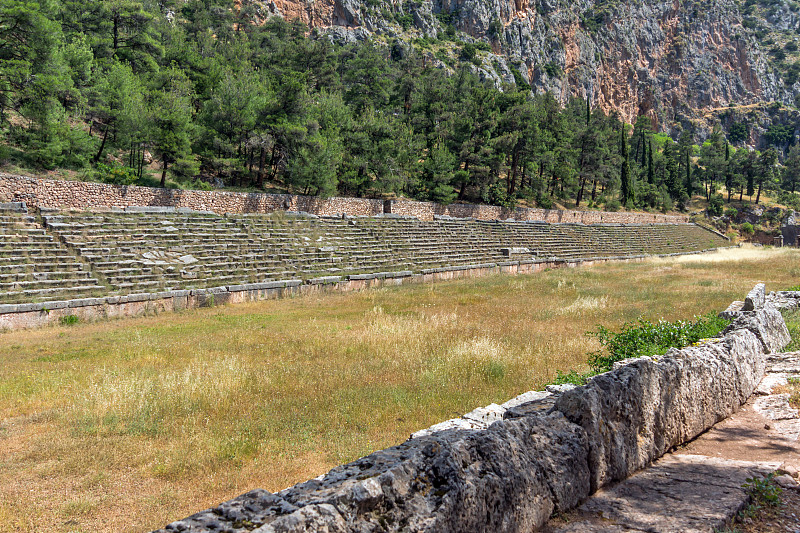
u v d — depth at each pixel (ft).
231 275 89.66
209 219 105.40
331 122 169.07
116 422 31.19
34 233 76.74
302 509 9.62
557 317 70.49
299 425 31.14
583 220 238.48
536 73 604.49
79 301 66.54
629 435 18.07
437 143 217.77
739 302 59.47
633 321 64.80
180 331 61.00
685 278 116.98
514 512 12.98
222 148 142.20
